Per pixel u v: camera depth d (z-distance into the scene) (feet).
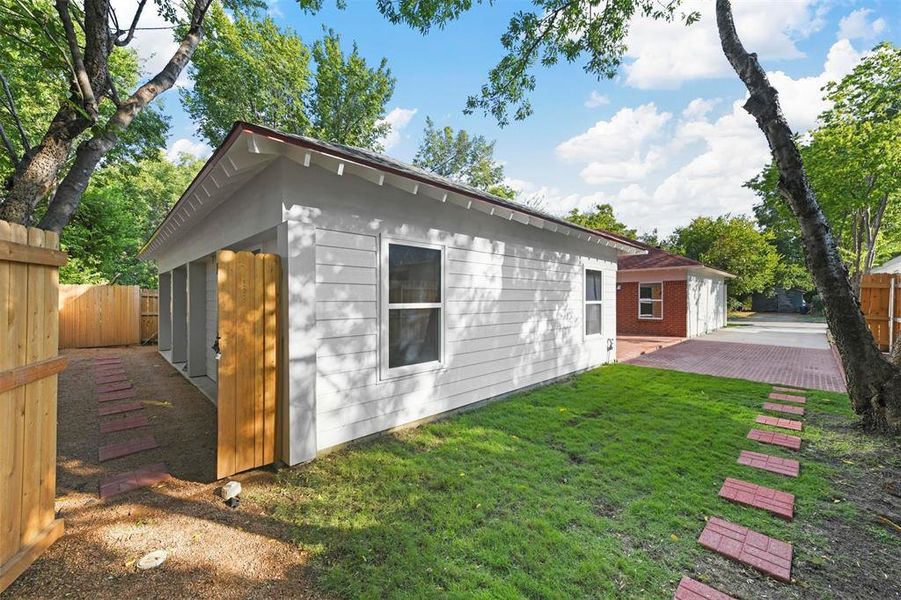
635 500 9.55
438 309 16.12
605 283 29.09
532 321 21.44
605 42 21.57
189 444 13.20
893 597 6.50
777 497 9.69
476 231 17.85
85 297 36.09
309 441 11.62
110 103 31.76
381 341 13.82
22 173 12.43
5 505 6.48
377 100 70.44
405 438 13.69
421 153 97.35
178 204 16.96
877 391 14.32
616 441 13.50
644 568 7.09
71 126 13.01
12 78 18.66
